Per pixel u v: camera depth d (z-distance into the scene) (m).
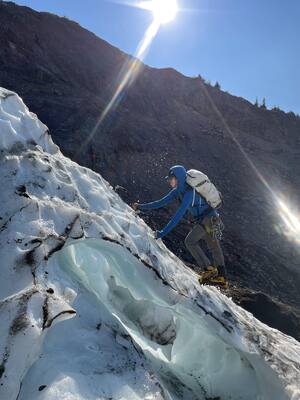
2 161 4.74
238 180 30.88
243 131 45.41
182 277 5.58
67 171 5.36
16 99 5.61
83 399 3.28
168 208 21.02
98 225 4.64
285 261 21.39
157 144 29.62
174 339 5.55
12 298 3.57
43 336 3.41
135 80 39.69
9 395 3.08
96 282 5.15
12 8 36.38
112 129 27.31
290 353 6.45
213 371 5.68
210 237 5.74
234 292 14.70
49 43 36.09
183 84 46.31
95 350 3.88
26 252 3.94
